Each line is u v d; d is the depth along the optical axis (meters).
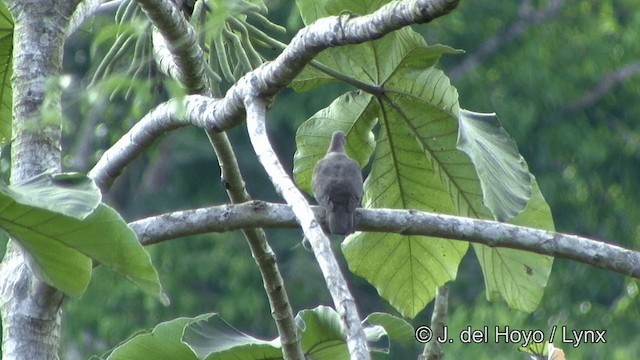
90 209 8.73
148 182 32.72
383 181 12.38
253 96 10.23
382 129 12.09
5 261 10.56
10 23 11.51
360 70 11.74
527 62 33.06
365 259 12.78
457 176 11.99
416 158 12.19
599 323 27.81
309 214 8.72
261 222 10.16
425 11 9.48
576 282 29.17
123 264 9.21
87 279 9.43
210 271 29.83
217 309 29.75
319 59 11.73
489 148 11.14
